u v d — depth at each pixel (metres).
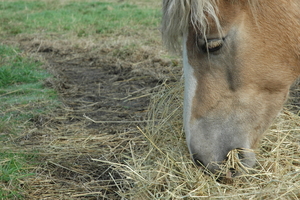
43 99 5.65
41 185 3.39
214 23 2.64
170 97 4.54
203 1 2.58
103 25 11.98
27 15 13.83
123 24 12.05
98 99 5.78
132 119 4.93
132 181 3.35
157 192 3.03
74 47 9.38
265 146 3.61
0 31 11.48
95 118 5.02
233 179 2.99
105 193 3.24
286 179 2.99
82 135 4.48
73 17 13.34
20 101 5.55
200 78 2.82
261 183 2.96
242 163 2.96
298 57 2.96
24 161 3.81
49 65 7.70
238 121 2.88
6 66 7.26
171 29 2.78
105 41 9.70
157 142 3.82
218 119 2.86
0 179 3.43
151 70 7.16
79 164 3.82
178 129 3.89
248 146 2.93
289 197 2.81
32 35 10.86
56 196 3.24
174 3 2.65
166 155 3.36
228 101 2.85
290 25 2.82
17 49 9.03
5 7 16.06
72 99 5.77
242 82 2.82
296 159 3.34
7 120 4.83
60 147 4.14
